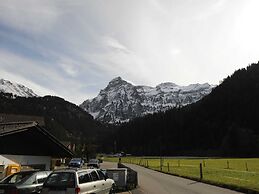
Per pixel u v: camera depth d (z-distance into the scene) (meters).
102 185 16.94
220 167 59.97
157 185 29.03
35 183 15.07
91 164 60.78
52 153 20.39
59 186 14.23
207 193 22.89
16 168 18.12
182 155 168.12
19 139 18.64
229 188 26.02
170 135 193.25
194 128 179.50
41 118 40.62
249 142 131.62
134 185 26.89
